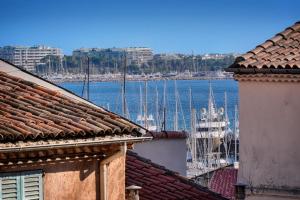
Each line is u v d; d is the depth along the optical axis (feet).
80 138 53.36
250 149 72.33
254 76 71.36
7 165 50.62
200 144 334.85
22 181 51.42
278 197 71.72
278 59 71.82
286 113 71.10
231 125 508.12
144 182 75.15
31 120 53.42
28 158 51.34
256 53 73.10
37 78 62.95
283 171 71.46
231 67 71.72
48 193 53.01
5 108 55.62
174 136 90.74
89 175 55.42
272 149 71.67
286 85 70.90
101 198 55.98
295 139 70.90
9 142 49.78
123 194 58.23
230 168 155.53
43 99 59.21
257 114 71.97
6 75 62.69
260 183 72.13
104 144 54.80
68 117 55.72
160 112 488.44
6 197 50.75
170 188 74.95
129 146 57.67
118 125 55.88
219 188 146.92
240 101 72.43
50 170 53.16
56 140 51.98
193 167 284.61
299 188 70.90
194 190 76.13
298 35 76.02
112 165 57.47
